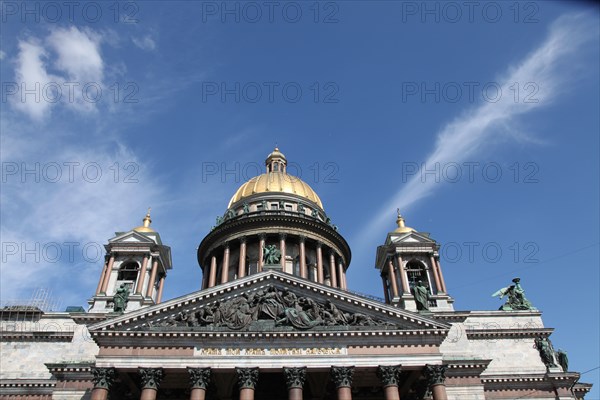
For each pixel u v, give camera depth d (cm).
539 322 7131
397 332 5275
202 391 4903
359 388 5916
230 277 8988
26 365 6500
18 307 7125
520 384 6331
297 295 5606
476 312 7144
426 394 5391
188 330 5200
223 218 10119
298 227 9131
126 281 7619
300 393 4934
